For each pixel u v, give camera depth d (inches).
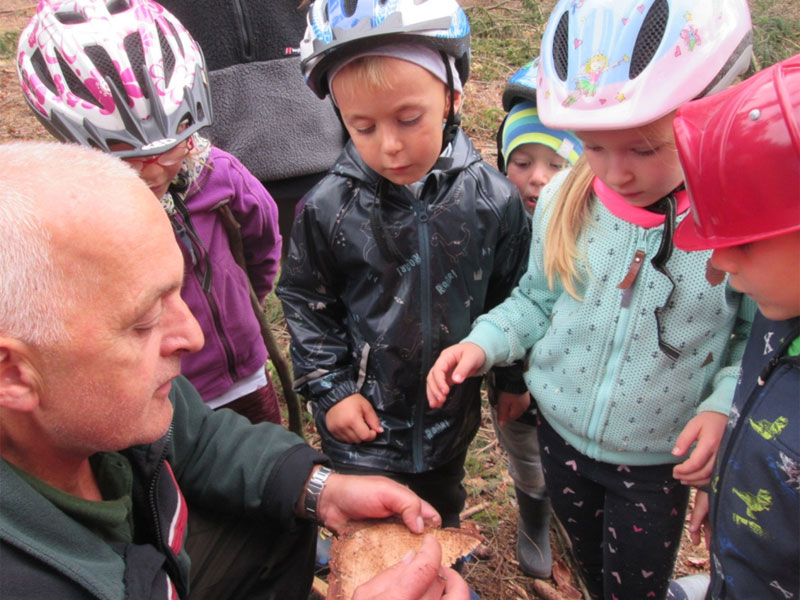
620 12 49.0
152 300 39.5
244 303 79.4
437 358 70.5
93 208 37.0
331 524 58.8
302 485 58.7
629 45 48.5
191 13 90.7
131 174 41.3
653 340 58.4
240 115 94.3
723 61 48.7
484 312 78.5
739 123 39.3
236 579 61.8
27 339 36.5
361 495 56.9
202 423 61.7
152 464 48.9
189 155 69.6
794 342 44.9
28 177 36.7
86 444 42.3
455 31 59.7
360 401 72.6
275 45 93.5
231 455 60.3
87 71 60.1
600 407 62.1
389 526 56.7
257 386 85.4
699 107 43.2
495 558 92.0
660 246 54.8
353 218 67.5
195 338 44.7
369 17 56.4
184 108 63.7
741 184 39.5
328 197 68.4
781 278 40.8
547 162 79.4
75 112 61.1
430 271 67.6
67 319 36.9
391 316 69.1
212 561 60.9
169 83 63.7
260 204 78.9
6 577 37.4
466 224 67.5
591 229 59.7
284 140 95.7
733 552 49.9
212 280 74.5
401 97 58.9
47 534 39.8
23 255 35.5
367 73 57.9
